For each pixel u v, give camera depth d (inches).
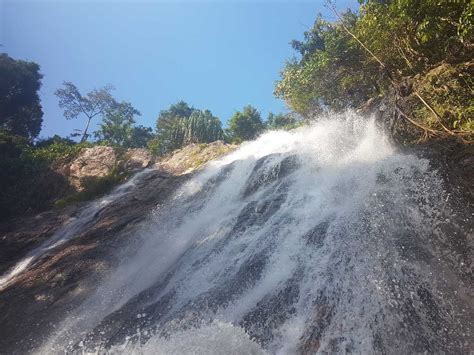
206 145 666.8
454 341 163.3
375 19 390.9
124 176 627.5
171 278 275.1
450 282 190.2
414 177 261.3
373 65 470.9
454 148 266.1
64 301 302.7
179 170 613.3
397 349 164.4
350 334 174.1
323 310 189.3
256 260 245.6
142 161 677.9
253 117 1104.8
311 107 606.2
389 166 285.3
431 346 163.0
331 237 233.5
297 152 402.6
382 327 173.8
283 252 240.8
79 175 674.2
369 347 167.3
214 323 200.5
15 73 1084.5
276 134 542.9
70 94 1437.0
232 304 214.1
